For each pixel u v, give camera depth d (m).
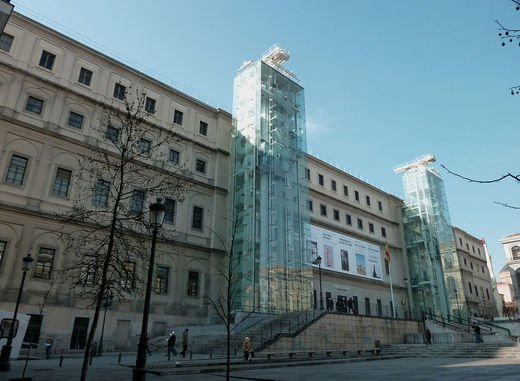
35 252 25.61
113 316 27.72
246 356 19.09
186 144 37.09
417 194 60.03
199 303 33.03
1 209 25.03
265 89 41.91
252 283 33.38
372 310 37.62
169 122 36.34
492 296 74.69
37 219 26.22
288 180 40.38
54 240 26.48
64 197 27.78
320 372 14.65
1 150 26.14
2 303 23.48
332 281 45.53
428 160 61.19
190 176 36.12
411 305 54.44
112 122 31.66
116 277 12.73
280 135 41.25
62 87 29.94
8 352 14.56
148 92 35.66
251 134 39.38
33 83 28.83
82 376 8.84
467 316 50.88
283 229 37.78
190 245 33.81
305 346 25.92
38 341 24.02
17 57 28.56
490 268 77.31
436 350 26.38
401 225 60.28
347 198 53.25
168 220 33.38
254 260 34.22
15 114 27.31
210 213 36.91
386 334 33.97
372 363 19.73
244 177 37.97
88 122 30.70
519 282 66.50
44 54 30.22
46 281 25.44
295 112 44.72
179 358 21.05
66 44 31.56
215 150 39.53
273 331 26.78
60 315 25.27
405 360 21.95
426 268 55.72
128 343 27.88
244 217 36.41
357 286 48.62
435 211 57.94
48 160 27.89
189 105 38.84
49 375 12.91
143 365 8.97
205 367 15.95
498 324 47.72
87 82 32.00
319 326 27.80
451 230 58.09
